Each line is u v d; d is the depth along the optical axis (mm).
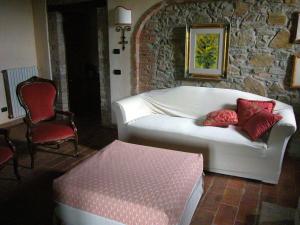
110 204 1978
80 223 2158
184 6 3924
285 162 3523
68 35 5270
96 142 4227
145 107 4082
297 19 3324
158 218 1831
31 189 2922
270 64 3609
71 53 5422
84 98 5980
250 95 3621
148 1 4020
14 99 5000
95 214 2059
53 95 3791
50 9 4965
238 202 2684
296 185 2984
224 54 3797
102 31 4570
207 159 3207
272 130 2850
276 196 2777
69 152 3861
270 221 2385
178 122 3568
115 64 4543
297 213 2234
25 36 5133
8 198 2756
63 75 5289
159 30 4172
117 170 2334
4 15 4727
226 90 3732
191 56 4012
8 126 4973
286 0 3344
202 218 2445
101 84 4832
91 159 2539
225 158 3119
